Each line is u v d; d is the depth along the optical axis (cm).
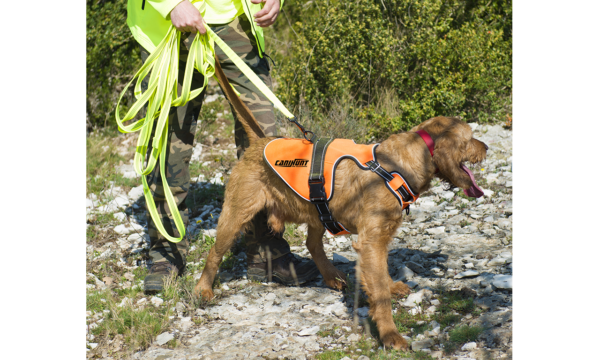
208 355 285
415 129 314
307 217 328
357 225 303
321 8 712
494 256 369
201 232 455
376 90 659
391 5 685
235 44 356
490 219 433
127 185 580
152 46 358
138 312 326
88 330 317
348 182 306
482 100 627
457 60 643
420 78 644
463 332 276
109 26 750
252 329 310
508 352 255
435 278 350
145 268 405
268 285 375
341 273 364
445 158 295
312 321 316
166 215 373
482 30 665
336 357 271
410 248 404
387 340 276
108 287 379
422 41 652
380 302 286
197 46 334
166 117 323
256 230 370
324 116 641
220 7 350
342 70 653
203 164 612
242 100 368
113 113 761
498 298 309
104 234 471
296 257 403
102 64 755
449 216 455
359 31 658
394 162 300
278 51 760
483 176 515
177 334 312
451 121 306
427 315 306
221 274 396
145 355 291
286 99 650
